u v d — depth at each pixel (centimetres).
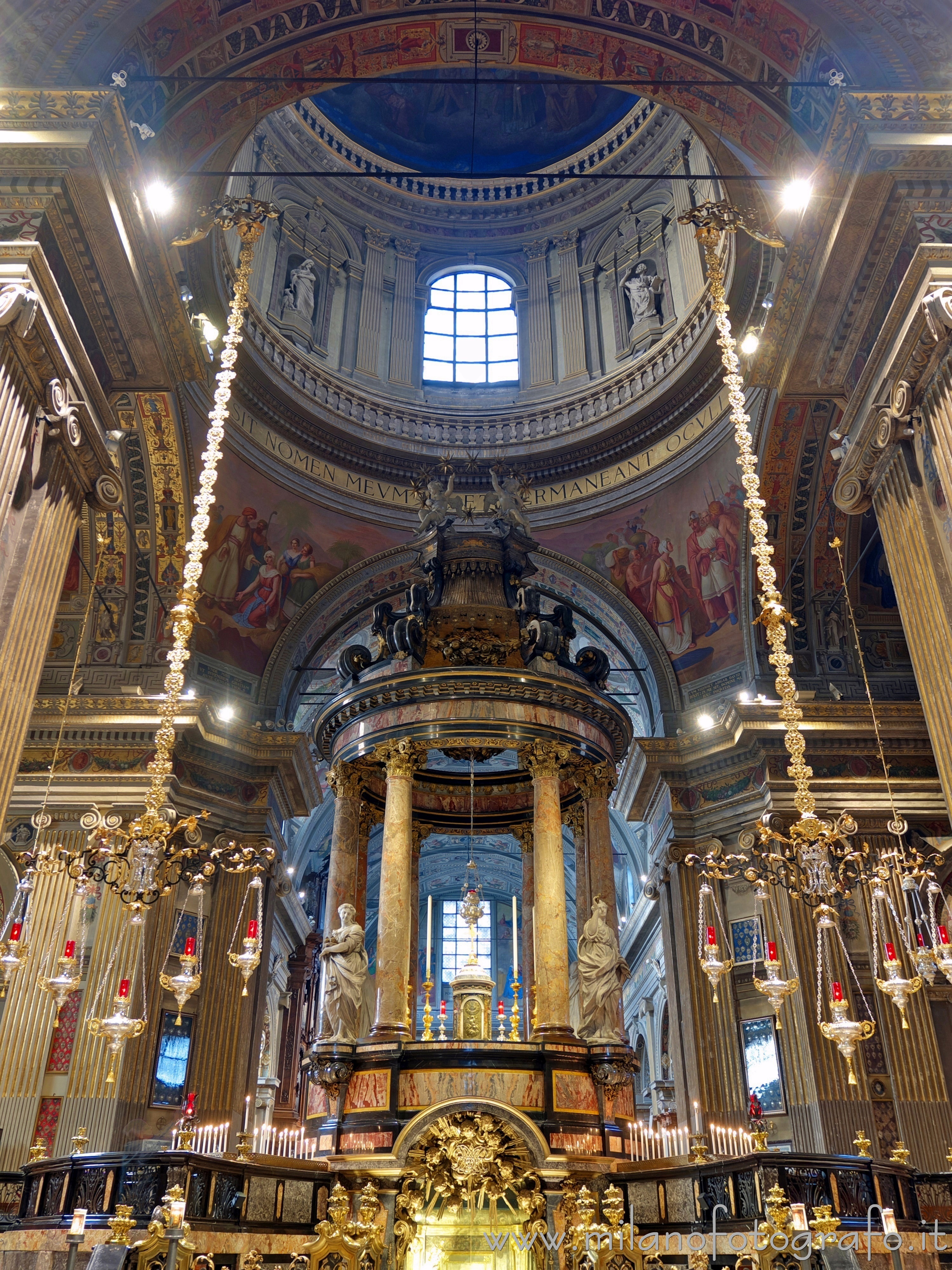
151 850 965
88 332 1107
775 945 952
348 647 1641
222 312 1972
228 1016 1798
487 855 3700
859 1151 1236
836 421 1902
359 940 1416
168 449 1886
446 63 1411
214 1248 1095
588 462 2347
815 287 1138
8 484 903
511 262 2764
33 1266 961
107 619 1967
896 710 1903
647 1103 2983
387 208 2731
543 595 2397
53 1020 1645
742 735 1906
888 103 1025
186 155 1320
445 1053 1300
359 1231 1054
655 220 2533
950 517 943
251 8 1229
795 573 2056
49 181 964
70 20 1075
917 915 1748
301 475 2236
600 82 1402
